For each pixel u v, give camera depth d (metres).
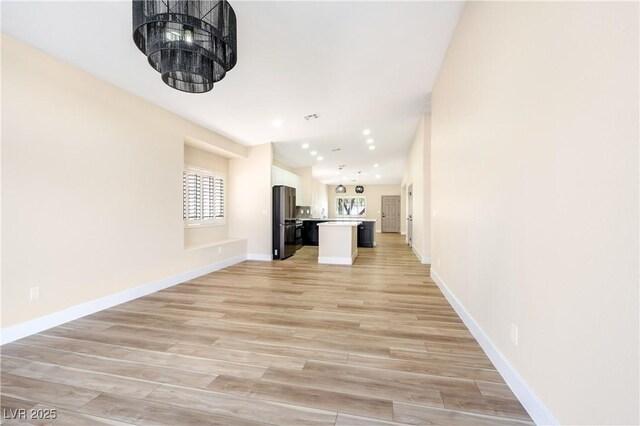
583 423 1.06
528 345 1.45
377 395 1.61
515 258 1.59
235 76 3.24
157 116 3.76
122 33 2.29
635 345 0.85
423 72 3.48
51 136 2.53
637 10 0.84
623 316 0.89
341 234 5.80
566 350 1.16
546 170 1.29
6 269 2.23
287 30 2.49
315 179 12.12
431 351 2.11
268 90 3.59
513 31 1.61
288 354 2.08
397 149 7.70
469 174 2.39
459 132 2.67
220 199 5.89
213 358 2.02
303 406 1.52
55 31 2.24
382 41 2.76
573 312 1.12
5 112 2.22
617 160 0.91
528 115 1.45
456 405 1.52
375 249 8.01
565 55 1.16
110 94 3.10
